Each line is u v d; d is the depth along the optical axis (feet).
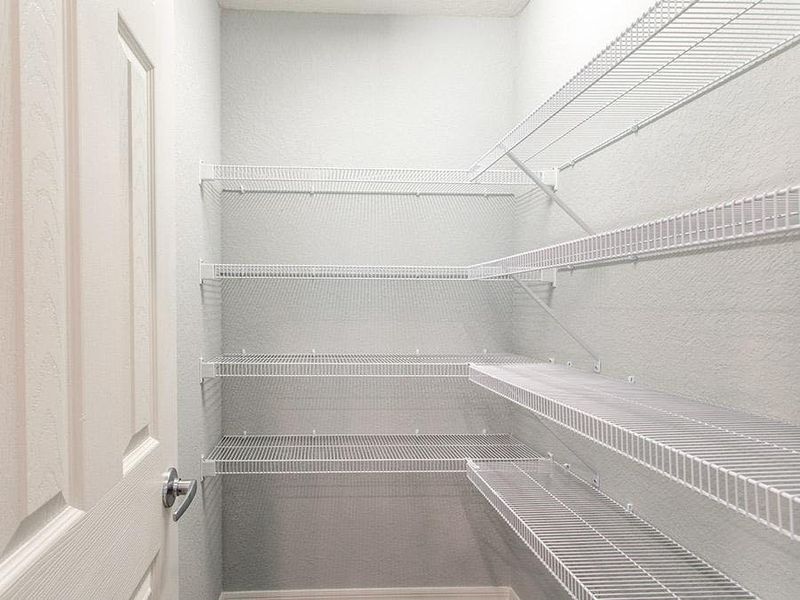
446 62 8.88
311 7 8.57
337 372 7.94
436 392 8.96
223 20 8.57
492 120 8.93
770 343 3.75
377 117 8.82
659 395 4.77
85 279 2.08
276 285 8.73
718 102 4.25
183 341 6.40
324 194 8.78
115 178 2.40
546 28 7.56
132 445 2.73
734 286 4.09
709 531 4.29
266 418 8.75
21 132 1.68
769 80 3.75
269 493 8.67
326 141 8.75
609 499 5.86
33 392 1.75
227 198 8.66
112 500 2.39
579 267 6.54
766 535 3.70
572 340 6.78
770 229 2.48
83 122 2.07
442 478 8.84
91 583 2.17
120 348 2.49
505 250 9.04
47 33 1.83
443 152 8.89
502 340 9.05
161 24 3.15
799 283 3.51
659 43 3.84
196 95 7.02
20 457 1.68
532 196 8.13
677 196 4.75
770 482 2.35
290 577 8.70
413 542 8.82
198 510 7.03
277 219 8.73
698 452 2.91
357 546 8.77
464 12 8.75
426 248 8.93
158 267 3.10
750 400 3.94
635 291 5.38
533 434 8.09
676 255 4.76
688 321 4.60
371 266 8.40
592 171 6.28
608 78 4.44
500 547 8.89
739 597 3.77
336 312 8.82
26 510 1.70
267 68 8.66
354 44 8.77
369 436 8.85
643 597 3.76
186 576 6.40
